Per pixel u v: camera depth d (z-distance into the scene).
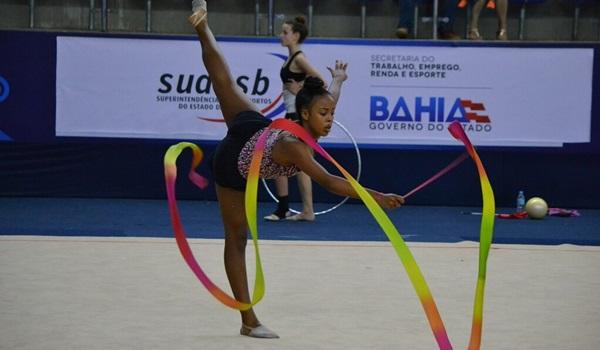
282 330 6.25
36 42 13.44
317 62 13.54
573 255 9.73
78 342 5.78
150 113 13.58
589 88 13.57
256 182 5.31
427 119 13.59
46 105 13.54
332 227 11.73
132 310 6.77
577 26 16.05
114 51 13.50
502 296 7.52
